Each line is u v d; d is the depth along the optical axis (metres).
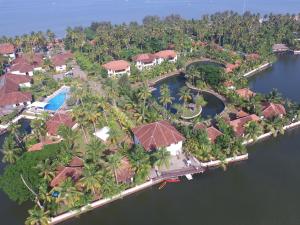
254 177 89.19
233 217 75.81
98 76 159.88
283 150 101.12
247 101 122.69
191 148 94.62
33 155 85.62
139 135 96.88
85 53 191.88
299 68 176.12
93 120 104.19
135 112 115.88
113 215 77.81
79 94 122.88
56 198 74.38
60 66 173.38
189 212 77.94
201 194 83.44
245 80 144.25
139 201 81.88
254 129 99.69
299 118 113.50
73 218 76.94
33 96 138.50
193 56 192.25
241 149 95.19
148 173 85.06
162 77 163.38
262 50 183.12
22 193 76.56
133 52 185.25
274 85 152.00
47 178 79.00
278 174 90.12
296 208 78.00
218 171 91.81
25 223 71.25
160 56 180.00
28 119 124.19
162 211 78.44
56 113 113.88
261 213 76.75
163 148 85.88
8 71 169.88
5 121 119.62
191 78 152.00
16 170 80.75
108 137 99.06
